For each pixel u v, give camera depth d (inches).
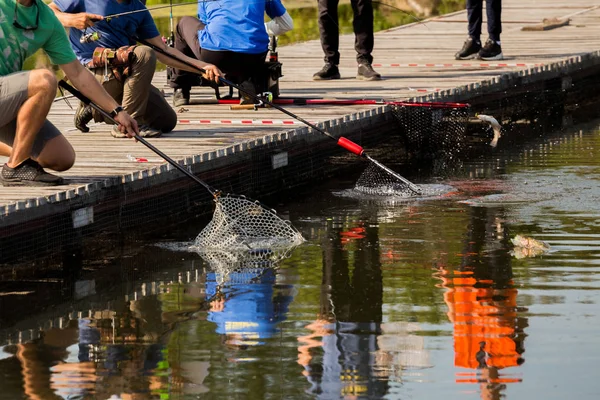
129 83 729.6
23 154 595.5
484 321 469.7
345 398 393.7
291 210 701.3
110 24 740.0
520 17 1584.6
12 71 593.6
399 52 1244.5
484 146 910.4
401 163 849.5
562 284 520.4
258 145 737.6
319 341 452.4
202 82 894.4
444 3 2064.5
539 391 395.5
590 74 1190.3
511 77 1042.7
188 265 580.4
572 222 642.2
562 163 823.7
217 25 857.5
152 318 490.0
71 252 599.8
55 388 408.8
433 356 431.5
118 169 651.5
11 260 561.0
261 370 422.0
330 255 588.1
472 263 560.7
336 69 1032.8
